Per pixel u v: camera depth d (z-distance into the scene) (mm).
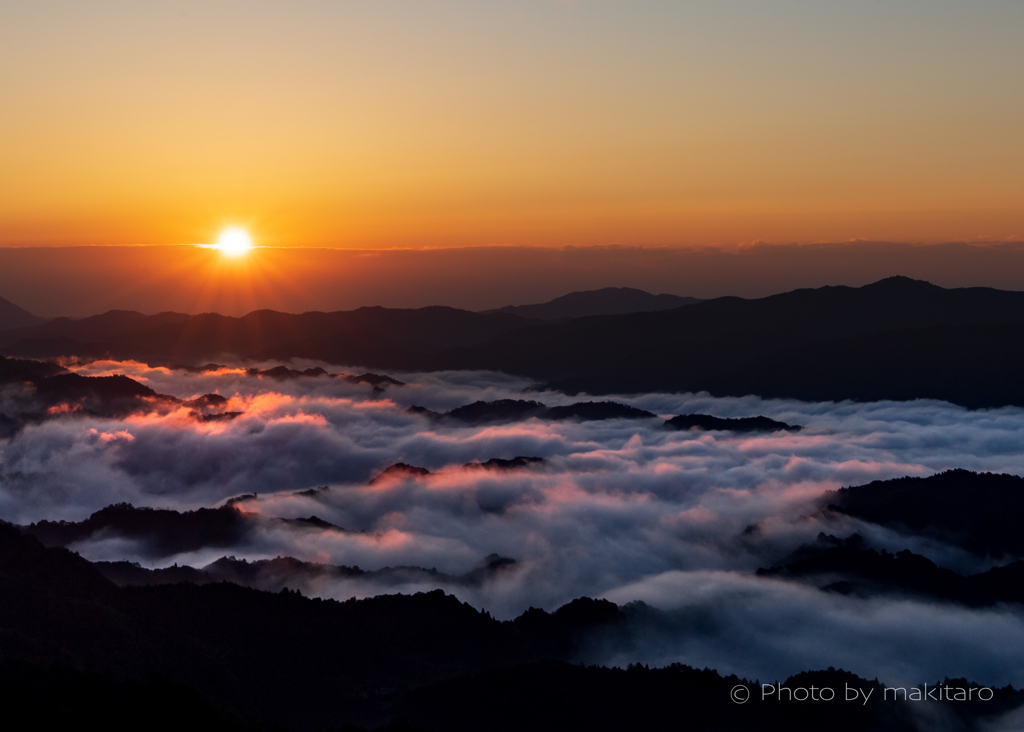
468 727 108625
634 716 112812
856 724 116875
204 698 91188
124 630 117438
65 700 85125
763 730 114125
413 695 116188
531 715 110000
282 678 118062
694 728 112125
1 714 80688
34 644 104812
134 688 89750
